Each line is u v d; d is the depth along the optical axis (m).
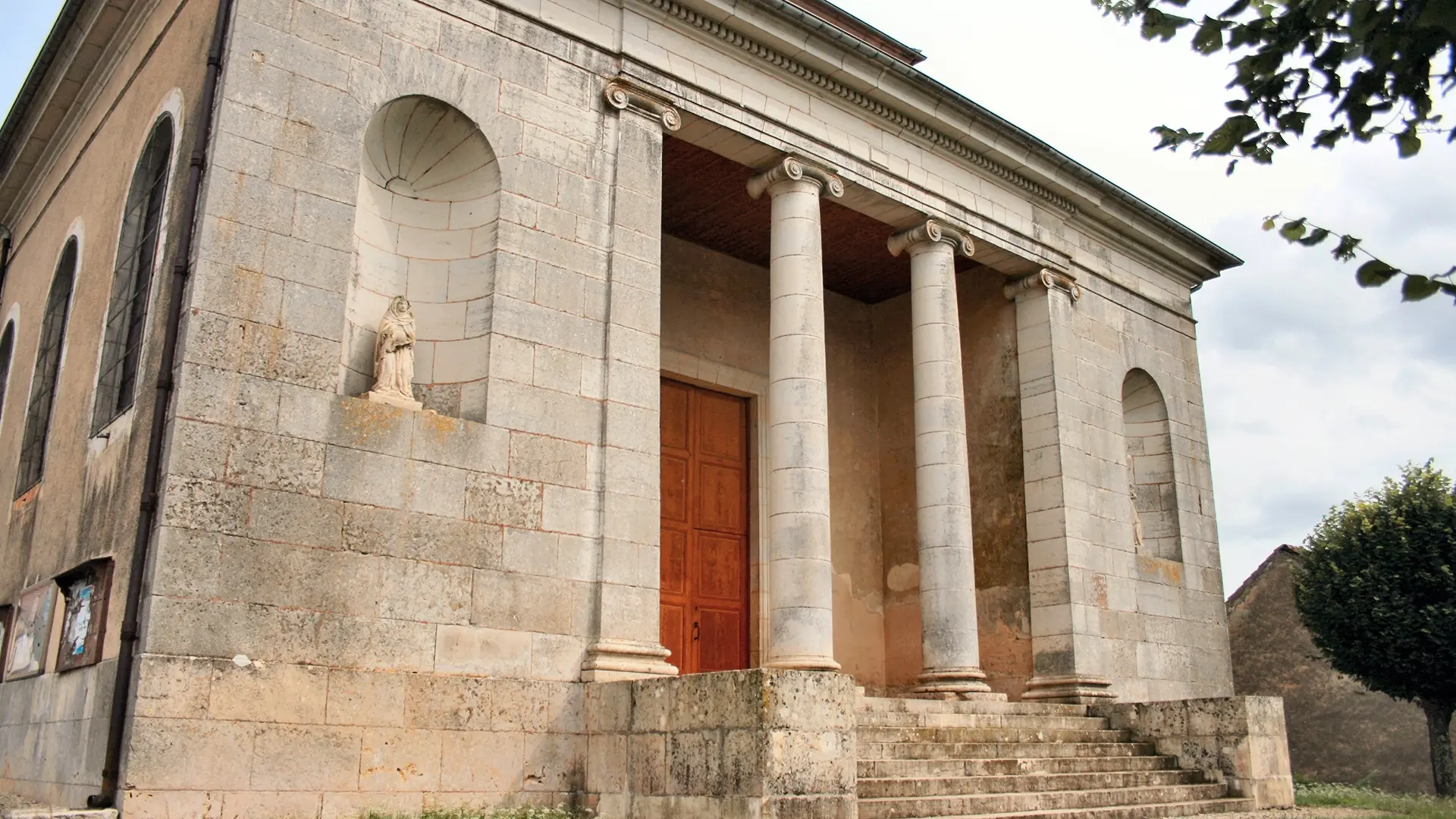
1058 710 18.22
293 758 11.51
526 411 13.93
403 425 13.01
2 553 17.59
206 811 10.94
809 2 22.28
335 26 13.65
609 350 14.73
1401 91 6.46
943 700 17.22
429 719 12.43
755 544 21.25
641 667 13.84
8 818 10.12
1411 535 23.28
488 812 12.20
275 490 12.01
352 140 13.49
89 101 18.31
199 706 11.09
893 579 22.53
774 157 17.47
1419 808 17.08
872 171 18.47
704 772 11.51
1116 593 20.62
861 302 24.09
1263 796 16.41
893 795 13.19
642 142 15.77
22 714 14.55
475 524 13.23
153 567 11.27
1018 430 20.98
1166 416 23.45
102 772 11.15
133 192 15.12
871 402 23.64
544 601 13.55
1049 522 20.14
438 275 14.52
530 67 15.09
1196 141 7.04
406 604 12.56
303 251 12.83
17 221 21.80
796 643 15.66
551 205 14.78
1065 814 13.66
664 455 20.69
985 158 20.19
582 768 13.30
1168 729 17.42
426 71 14.23
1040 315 21.05
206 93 13.01
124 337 14.45
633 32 16.08
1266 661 29.30
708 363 21.33
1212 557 23.36
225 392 11.95
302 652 11.80
